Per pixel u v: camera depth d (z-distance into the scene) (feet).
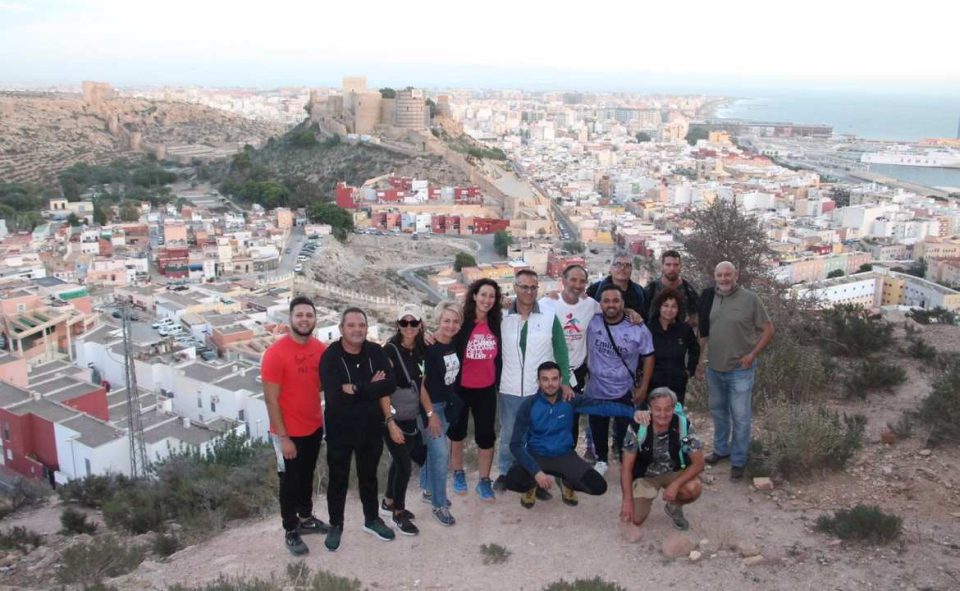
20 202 409.49
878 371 47.42
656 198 575.79
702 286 67.21
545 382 32.78
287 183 460.96
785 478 35.65
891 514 29.94
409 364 33.09
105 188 491.31
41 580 35.32
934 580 26.35
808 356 49.01
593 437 37.14
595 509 34.60
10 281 200.23
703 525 31.96
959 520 30.50
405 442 32.81
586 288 40.57
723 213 73.82
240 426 112.27
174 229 318.86
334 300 260.83
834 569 27.58
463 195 461.37
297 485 31.89
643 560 29.60
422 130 558.56
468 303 34.32
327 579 28.19
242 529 37.60
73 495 57.00
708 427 43.86
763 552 29.32
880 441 39.09
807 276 361.92
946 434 37.88
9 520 53.06
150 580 31.04
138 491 49.47
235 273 284.82
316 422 31.96
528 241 393.91
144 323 183.93
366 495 32.42
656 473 31.45
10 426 106.11
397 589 28.55
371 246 379.35
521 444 33.81
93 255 281.33
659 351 35.73
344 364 30.68
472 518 34.40
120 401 121.90
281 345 31.14
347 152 529.04
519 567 29.78
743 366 35.32
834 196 590.96
